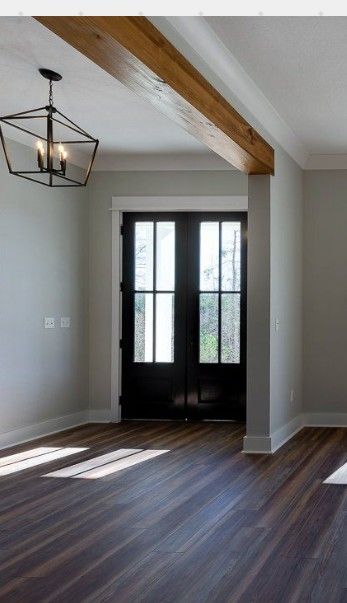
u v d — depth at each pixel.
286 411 7.25
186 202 8.05
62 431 7.53
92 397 8.20
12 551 3.63
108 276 8.18
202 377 8.15
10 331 6.70
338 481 5.21
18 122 6.63
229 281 8.12
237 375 8.09
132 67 3.62
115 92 5.77
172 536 3.88
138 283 8.23
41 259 7.23
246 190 7.97
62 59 5.02
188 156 8.00
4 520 4.18
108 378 8.18
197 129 4.89
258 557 3.55
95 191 8.20
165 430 7.55
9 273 6.68
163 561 3.49
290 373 7.45
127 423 8.05
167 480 5.23
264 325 6.45
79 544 3.74
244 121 5.47
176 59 4.05
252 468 5.67
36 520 4.18
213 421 8.12
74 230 7.88
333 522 4.16
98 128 6.90
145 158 8.05
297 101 6.03
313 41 4.68
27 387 6.98
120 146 7.63
